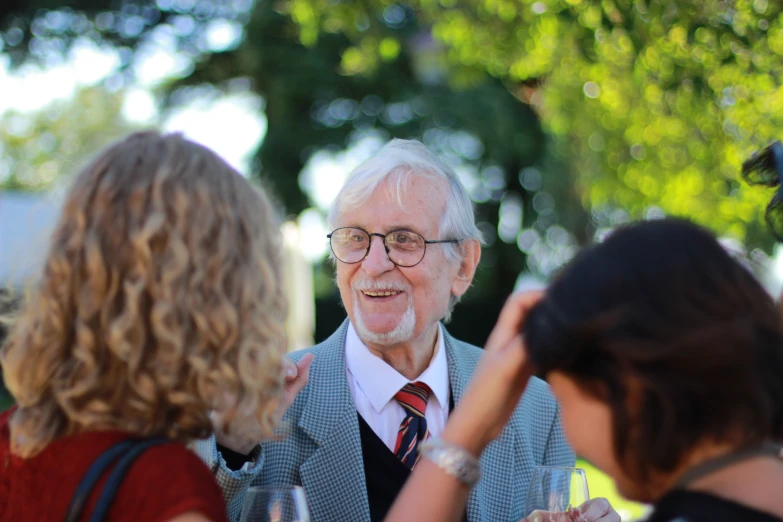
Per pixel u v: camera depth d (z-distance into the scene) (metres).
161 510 1.12
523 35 6.75
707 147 6.46
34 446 1.21
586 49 5.54
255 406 1.23
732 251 1.17
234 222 1.25
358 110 16.80
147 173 1.22
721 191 7.29
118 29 15.88
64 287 1.19
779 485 1.06
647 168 8.41
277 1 15.49
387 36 9.32
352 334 2.39
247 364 1.21
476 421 1.28
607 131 8.96
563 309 1.12
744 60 4.60
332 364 2.30
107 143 1.32
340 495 2.11
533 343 1.15
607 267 1.11
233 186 1.28
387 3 8.31
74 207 1.22
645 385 1.05
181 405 1.21
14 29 15.06
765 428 1.06
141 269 1.16
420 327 2.26
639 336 1.06
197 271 1.19
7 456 1.27
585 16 5.20
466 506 2.17
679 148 7.45
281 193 16.33
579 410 1.14
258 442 1.86
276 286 1.29
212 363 1.20
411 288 2.25
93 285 1.17
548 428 2.44
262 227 1.29
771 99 5.28
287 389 1.75
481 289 18.52
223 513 1.18
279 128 16.41
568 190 15.80
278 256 1.32
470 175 17.67
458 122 16.77
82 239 1.20
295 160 16.55
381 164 2.30
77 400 1.18
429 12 7.83
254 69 16.19
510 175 18.20
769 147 1.49
